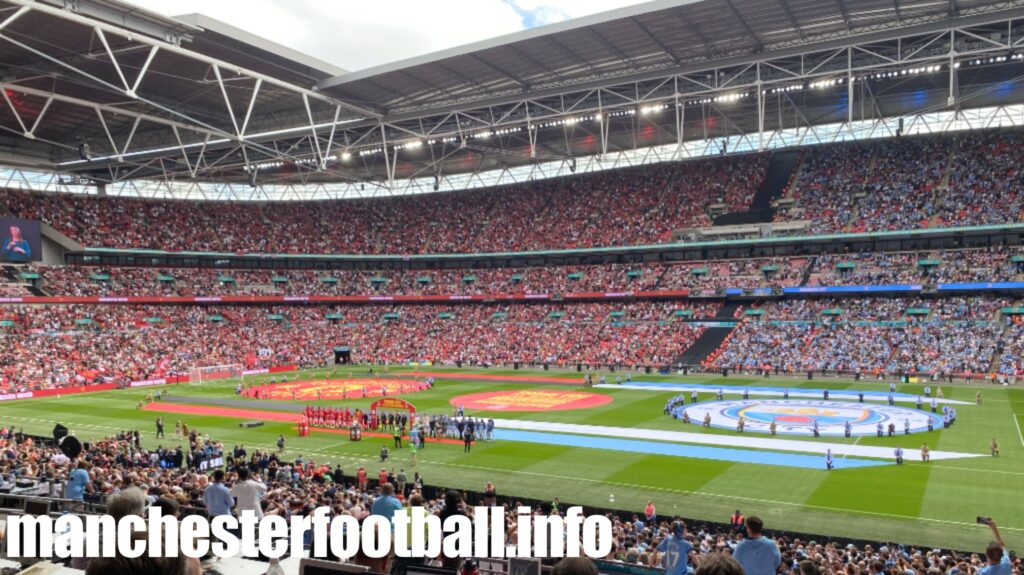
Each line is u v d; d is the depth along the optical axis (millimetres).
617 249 116312
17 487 25375
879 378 86188
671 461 46844
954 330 88250
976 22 71188
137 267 118250
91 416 67188
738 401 71750
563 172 135500
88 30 66500
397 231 136875
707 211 115062
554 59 83188
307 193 149750
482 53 80062
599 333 110625
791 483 40906
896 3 68812
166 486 25844
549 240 123750
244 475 30906
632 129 115438
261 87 86625
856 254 102500
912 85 95188
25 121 97000
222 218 131875
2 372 83875
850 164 110875
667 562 16484
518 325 118625
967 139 104750
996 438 51875
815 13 71562
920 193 101125
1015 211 92000
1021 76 90938
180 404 75250
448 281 129875
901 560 23047
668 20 72812
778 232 105875
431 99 96000
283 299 124125
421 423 55906
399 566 11430
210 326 114750
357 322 127062
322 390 85688
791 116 108438
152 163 121625
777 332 98250
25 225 101750
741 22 73500
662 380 89688
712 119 110125
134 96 68938
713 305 108125
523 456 48969
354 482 40188
